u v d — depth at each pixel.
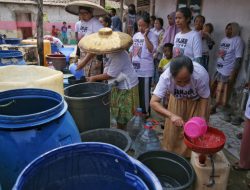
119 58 2.63
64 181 1.00
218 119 3.84
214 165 1.83
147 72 3.51
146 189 0.85
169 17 4.67
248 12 3.82
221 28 4.43
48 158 0.93
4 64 2.72
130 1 8.86
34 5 15.14
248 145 2.48
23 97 1.45
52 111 1.21
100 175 1.02
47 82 1.68
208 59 4.28
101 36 2.47
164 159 1.91
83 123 2.07
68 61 4.64
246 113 2.44
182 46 3.09
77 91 2.37
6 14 14.78
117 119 2.90
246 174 2.58
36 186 0.91
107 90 2.33
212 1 4.61
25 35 15.54
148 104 3.65
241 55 3.83
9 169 1.12
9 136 1.11
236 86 4.06
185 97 2.21
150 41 3.47
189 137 1.73
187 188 1.59
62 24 16.20
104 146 0.98
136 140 2.43
